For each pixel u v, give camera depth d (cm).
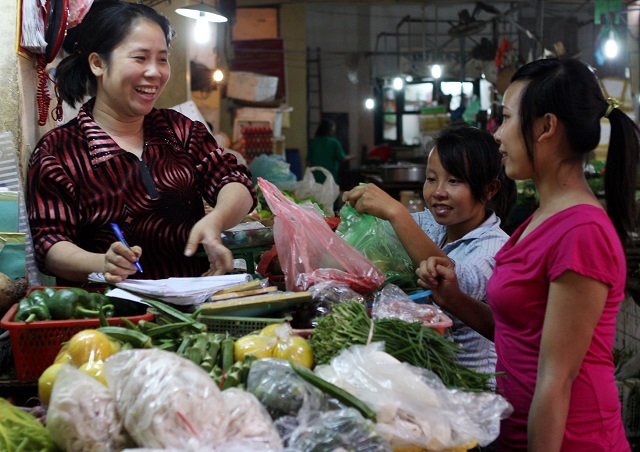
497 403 165
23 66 280
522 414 194
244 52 1220
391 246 265
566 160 185
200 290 213
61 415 142
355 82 1667
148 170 266
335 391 154
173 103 562
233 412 141
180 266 275
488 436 159
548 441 177
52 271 246
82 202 259
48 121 340
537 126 183
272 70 1223
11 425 164
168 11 555
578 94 180
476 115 1117
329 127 1223
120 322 198
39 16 271
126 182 262
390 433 150
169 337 194
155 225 267
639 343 414
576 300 173
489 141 255
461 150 252
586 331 174
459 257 257
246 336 184
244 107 1045
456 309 235
